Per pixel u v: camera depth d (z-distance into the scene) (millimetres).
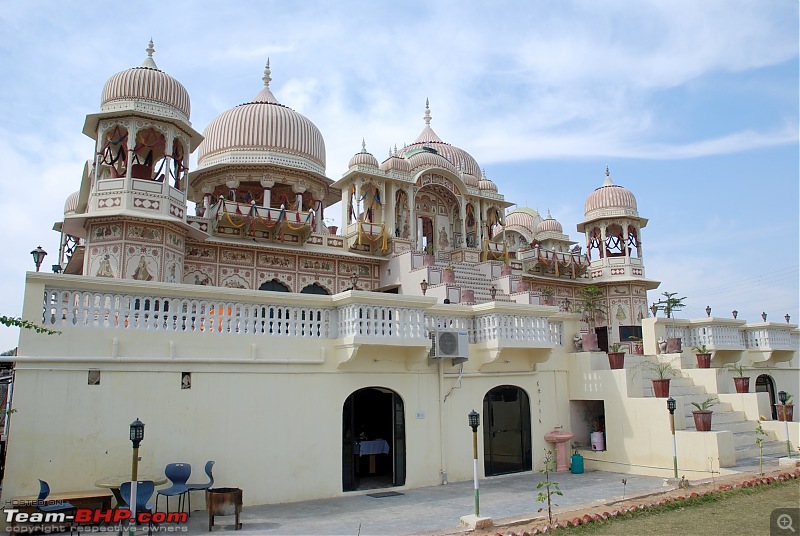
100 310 11711
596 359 17953
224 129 29172
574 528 9422
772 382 23359
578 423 18156
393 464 14375
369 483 14383
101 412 11312
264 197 28375
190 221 23703
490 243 31547
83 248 25062
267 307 13367
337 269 26578
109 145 22500
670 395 16812
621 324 33719
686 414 16422
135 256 20375
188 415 12070
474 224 31516
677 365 19391
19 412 10664
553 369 17906
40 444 10734
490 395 16453
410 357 14688
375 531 10172
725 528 8961
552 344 16844
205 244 23516
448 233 31609
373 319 13742
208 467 11328
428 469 14773
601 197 35312
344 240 27312
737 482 12141
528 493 13602
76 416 11094
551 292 29094
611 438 16875
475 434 10625
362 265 27266
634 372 16797
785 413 16906
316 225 29984
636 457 16203
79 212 25250
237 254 24266
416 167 30031
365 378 14188
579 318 19016
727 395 18000
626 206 34875
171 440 11836
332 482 13367
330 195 32531
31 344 10953
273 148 28922
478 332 16406
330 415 13602
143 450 11555
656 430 15820
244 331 13031
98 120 21281
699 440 14703
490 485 14719
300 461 13070
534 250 33438
